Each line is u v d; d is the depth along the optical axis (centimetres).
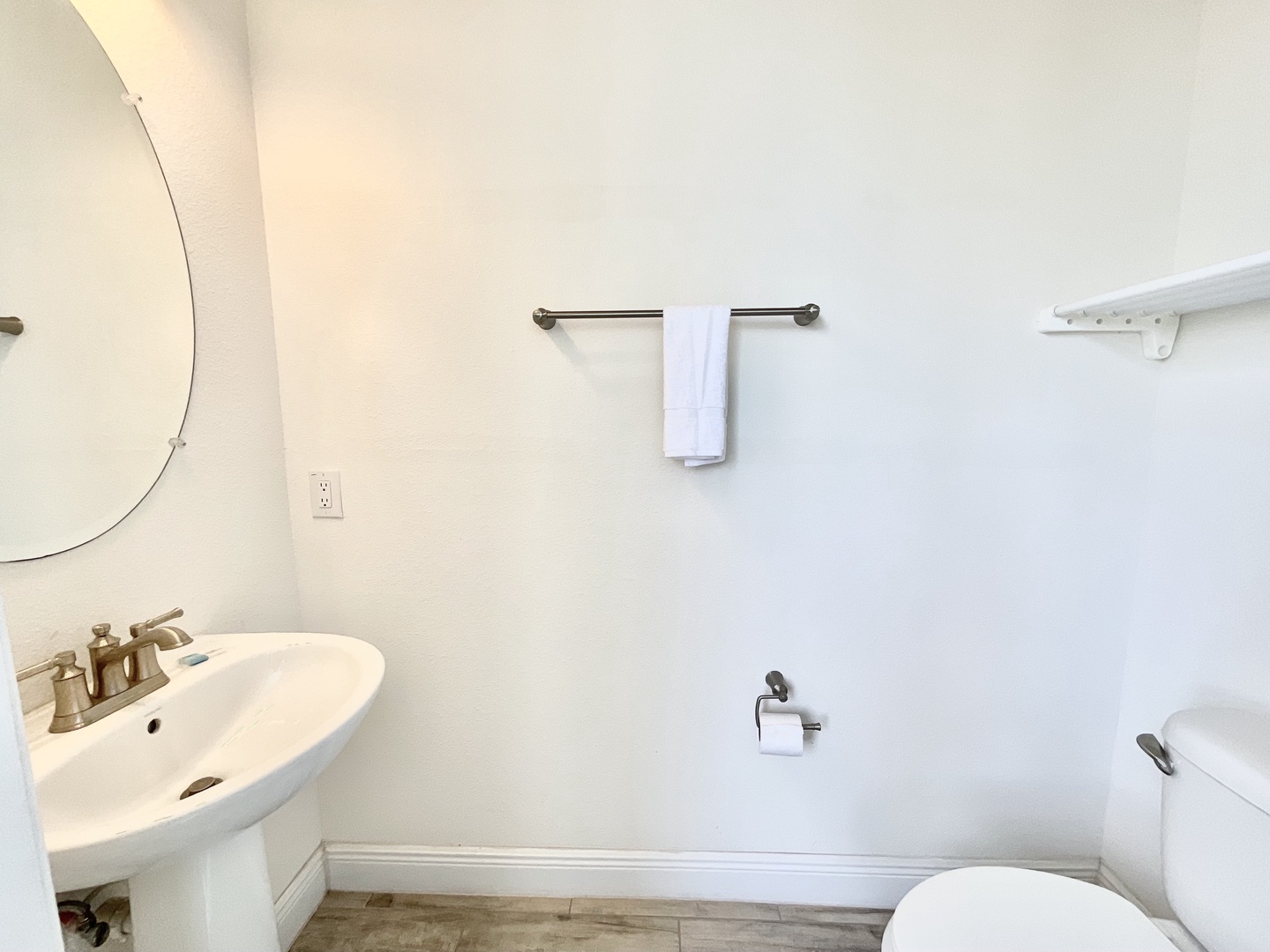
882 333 131
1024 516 135
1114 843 142
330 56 127
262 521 133
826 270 129
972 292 129
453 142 128
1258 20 108
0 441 80
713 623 142
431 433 138
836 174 126
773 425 134
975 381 131
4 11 81
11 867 39
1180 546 125
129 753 86
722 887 152
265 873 103
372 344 135
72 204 90
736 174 127
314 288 134
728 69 124
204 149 116
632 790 150
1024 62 122
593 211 129
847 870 150
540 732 148
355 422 138
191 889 90
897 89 124
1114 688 140
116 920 95
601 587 142
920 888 102
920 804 147
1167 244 125
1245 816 90
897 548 138
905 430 133
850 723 145
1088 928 94
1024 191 125
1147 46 120
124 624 100
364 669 105
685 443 125
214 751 101
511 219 130
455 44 125
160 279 106
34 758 75
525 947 139
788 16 122
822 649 142
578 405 135
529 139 128
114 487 98
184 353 112
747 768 147
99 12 95
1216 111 116
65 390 90
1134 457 132
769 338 132
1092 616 138
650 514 138
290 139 129
